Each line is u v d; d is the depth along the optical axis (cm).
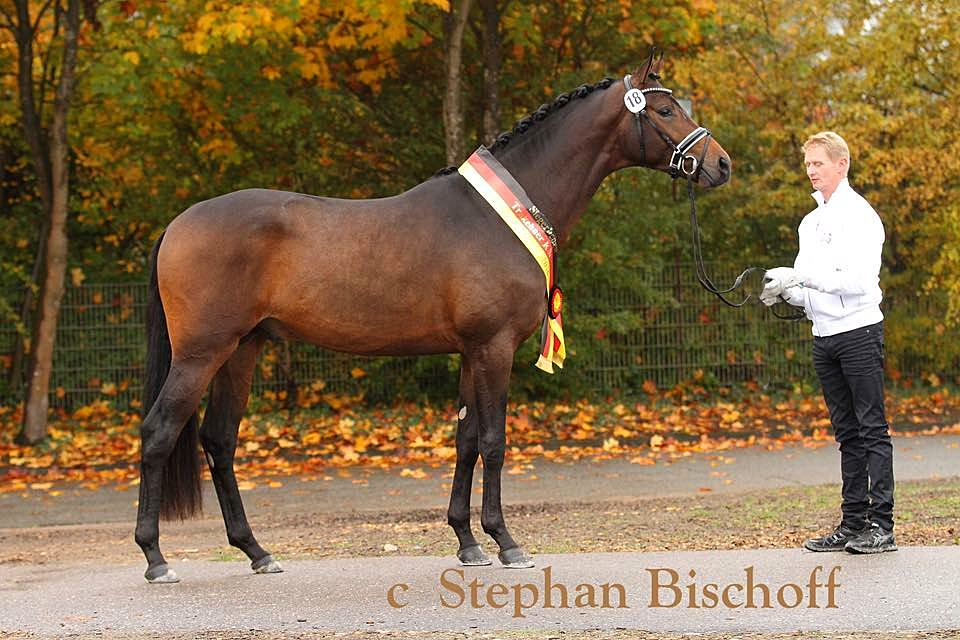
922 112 1694
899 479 1105
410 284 703
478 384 715
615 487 1121
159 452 698
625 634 583
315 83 1702
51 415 1686
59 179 1486
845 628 586
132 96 1442
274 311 705
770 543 805
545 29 1675
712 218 1844
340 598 662
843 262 730
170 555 853
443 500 1073
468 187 727
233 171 1781
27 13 1516
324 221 705
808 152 751
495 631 592
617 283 1714
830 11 1828
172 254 698
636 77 752
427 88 1722
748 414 1638
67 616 635
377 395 1758
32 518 1040
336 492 1134
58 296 1495
